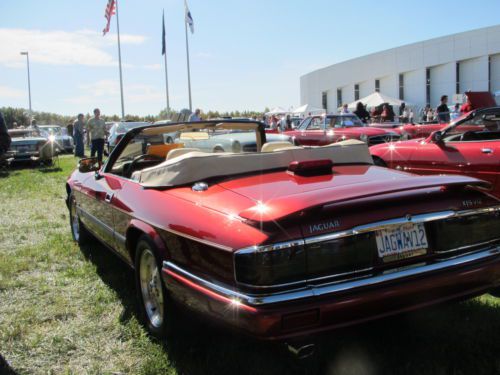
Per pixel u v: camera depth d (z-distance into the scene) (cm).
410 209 244
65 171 1307
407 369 257
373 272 233
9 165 1384
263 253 213
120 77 2881
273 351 279
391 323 305
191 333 284
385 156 689
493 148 546
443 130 613
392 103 2792
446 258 252
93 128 1430
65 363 279
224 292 224
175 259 265
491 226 268
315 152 330
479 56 3506
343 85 4541
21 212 716
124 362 278
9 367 274
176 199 283
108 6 2823
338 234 225
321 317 216
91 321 332
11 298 375
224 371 262
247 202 248
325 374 257
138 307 348
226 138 499
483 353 271
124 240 339
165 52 2812
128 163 424
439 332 295
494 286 264
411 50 3891
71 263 459
